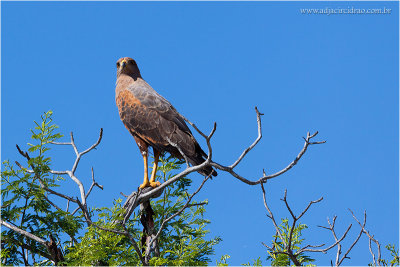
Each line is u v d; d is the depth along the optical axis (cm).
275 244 1124
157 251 1157
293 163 1073
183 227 1227
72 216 1132
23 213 1114
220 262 1066
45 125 1121
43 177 1123
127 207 1194
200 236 1224
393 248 1142
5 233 1098
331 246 1010
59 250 1061
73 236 1141
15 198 1095
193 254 1107
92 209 1166
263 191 1077
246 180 1085
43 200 1124
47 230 1116
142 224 1219
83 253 1035
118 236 1069
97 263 1049
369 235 1109
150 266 1019
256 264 1062
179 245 1172
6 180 1095
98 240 1052
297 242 1135
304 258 1112
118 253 1073
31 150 1106
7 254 1106
